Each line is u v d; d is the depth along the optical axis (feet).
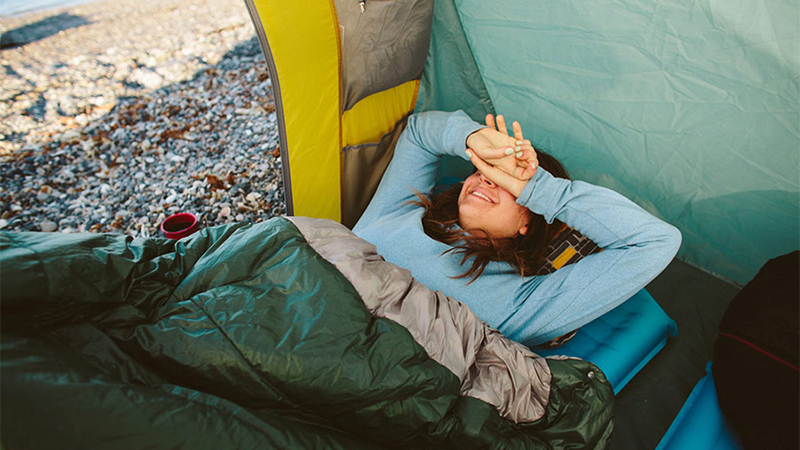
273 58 4.36
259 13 4.12
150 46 13.01
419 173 5.31
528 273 4.35
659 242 3.82
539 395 3.57
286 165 5.03
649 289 5.36
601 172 5.53
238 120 9.60
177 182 8.09
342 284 3.23
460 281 4.35
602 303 3.97
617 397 4.38
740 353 3.77
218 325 2.85
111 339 2.63
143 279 2.95
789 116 4.12
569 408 3.54
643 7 4.38
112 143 8.95
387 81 5.41
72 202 7.67
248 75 11.14
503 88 5.82
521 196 4.18
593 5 4.63
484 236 4.48
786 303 3.66
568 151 5.67
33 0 17.03
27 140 9.00
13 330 2.29
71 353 2.42
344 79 5.01
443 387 3.13
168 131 9.27
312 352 2.84
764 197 4.60
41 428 2.01
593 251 4.31
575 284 4.01
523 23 5.20
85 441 2.07
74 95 10.57
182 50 12.63
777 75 4.00
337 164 5.57
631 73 4.77
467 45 5.74
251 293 3.08
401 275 3.59
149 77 11.23
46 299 2.45
